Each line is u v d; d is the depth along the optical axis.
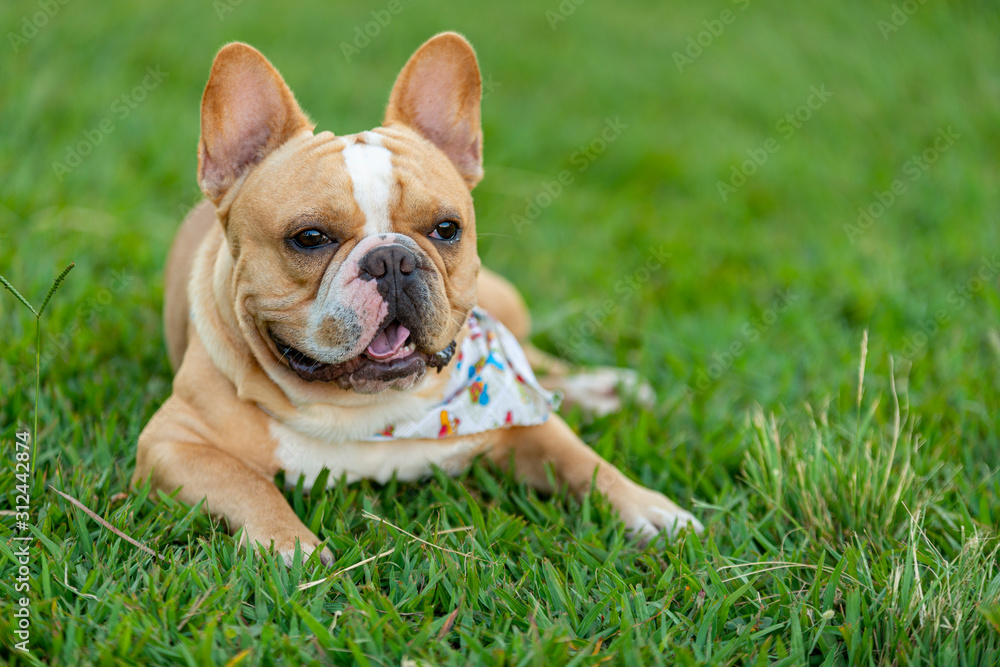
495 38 9.96
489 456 3.74
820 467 3.37
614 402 4.47
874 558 3.00
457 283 3.25
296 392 3.25
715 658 2.49
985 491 3.50
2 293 4.54
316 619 2.55
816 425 3.85
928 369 4.52
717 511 3.46
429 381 3.44
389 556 2.97
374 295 2.88
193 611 2.53
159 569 2.73
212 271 3.47
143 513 3.16
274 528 3.01
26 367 4.05
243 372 3.28
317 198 2.96
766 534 3.30
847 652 2.62
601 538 3.23
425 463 3.55
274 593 2.65
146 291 4.97
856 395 4.26
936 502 3.36
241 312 3.14
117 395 3.99
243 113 3.24
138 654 2.38
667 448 3.94
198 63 7.92
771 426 3.87
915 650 2.49
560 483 3.58
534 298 5.63
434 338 3.02
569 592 2.81
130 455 3.51
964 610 2.60
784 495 3.43
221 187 3.25
